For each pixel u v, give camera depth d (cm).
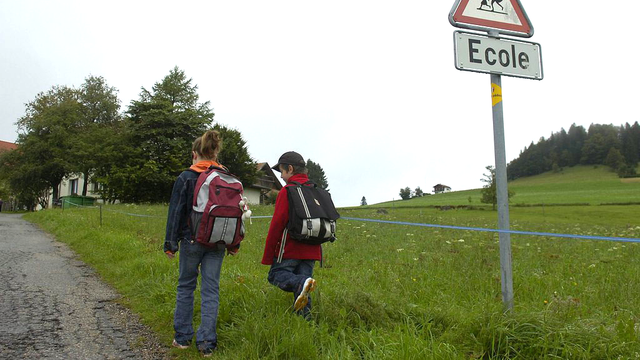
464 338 343
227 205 350
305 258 388
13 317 439
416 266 697
